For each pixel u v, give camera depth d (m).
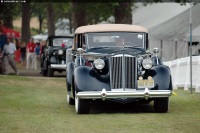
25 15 89.19
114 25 25.73
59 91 33.62
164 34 54.47
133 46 24.89
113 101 22.38
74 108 25.00
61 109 24.62
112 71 22.45
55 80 41.84
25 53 73.94
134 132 18.08
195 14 53.41
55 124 19.83
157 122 20.16
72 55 26.42
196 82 32.38
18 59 81.62
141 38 25.06
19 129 18.73
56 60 49.09
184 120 20.58
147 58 23.30
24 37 89.19
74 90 24.03
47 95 30.67
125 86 22.39
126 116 21.95
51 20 95.31
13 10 53.72
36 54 66.38
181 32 51.69
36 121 20.56
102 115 22.42
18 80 39.97
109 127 19.14
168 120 20.64
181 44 51.47
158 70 22.75
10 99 28.14
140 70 22.77
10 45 48.28
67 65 25.86
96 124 19.83
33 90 33.66
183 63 34.22
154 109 23.55
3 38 49.69
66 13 124.88
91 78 22.47
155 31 56.28
